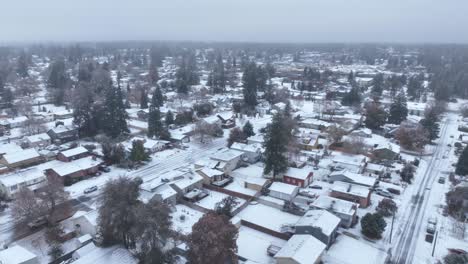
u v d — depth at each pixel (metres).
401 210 48.72
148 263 31.42
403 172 58.94
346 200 49.75
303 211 46.72
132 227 33.88
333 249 38.81
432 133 82.19
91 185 55.19
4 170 58.44
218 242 30.83
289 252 34.31
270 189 51.50
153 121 78.31
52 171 56.09
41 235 41.19
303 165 63.88
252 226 43.84
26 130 78.31
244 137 76.12
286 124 61.28
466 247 40.03
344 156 67.06
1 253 34.19
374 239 41.31
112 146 65.25
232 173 60.59
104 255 34.78
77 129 79.25
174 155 70.12
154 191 48.59
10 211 46.94
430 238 41.81
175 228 41.97
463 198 48.03
